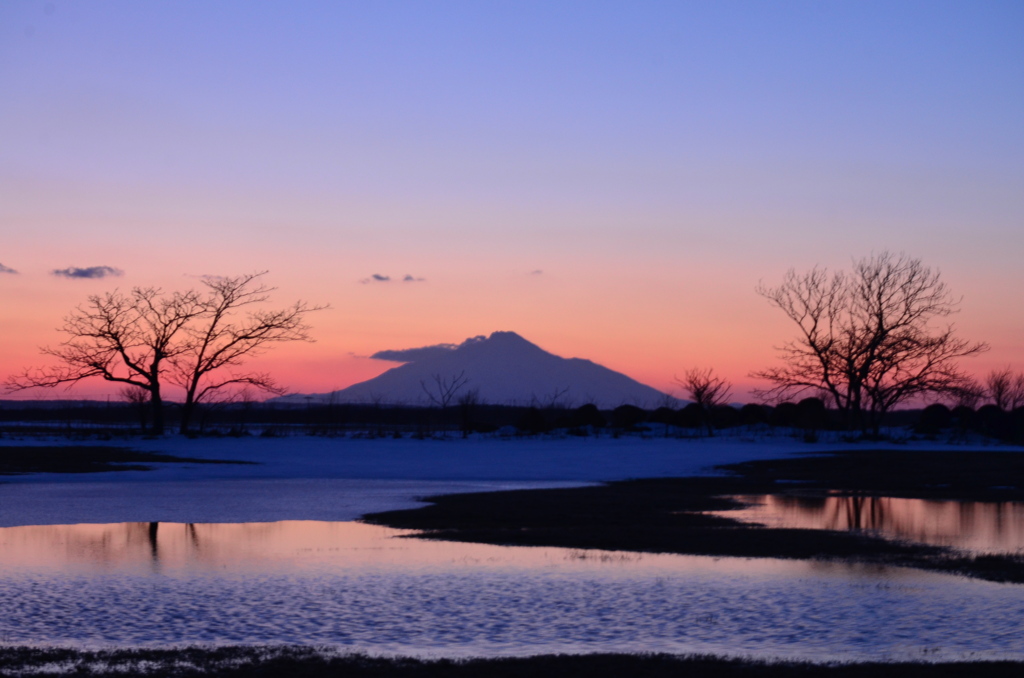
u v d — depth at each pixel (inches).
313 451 1733.5
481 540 664.4
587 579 516.1
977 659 354.6
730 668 339.0
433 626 410.9
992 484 1140.5
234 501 919.0
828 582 506.9
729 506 895.1
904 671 333.4
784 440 1991.9
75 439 1924.2
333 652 365.4
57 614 431.5
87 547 632.4
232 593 479.2
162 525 748.0
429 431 2496.3
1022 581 509.4
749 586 495.2
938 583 502.0
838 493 1037.8
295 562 571.8
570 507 877.8
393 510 849.5
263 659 353.4
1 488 1048.8
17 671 335.3
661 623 416.2
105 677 328.5
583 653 365.4
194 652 364.2
